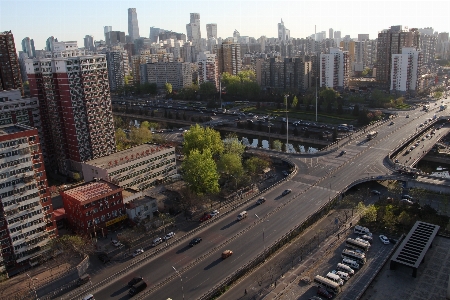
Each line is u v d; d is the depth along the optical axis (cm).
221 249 19162
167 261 18500
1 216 18262
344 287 16138
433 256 17500
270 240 19562
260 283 16775
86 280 17588
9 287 17338
